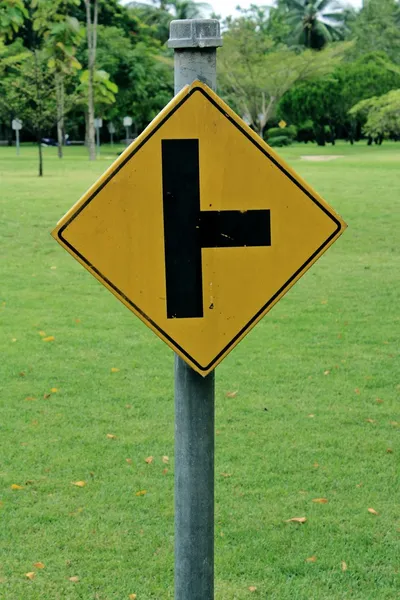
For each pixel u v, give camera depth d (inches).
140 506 197.6
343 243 585.9
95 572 169.3
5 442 235.6
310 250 92.5
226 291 92.0
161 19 3196.4
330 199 788.6
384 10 3476.9
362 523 189.6
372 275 483.5
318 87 2682.1
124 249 90.3
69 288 448.8
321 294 434.0
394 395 276.8
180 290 91.4
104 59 2417.6
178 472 93.0
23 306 405.4
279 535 183.9
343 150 2340.1
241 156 90.1
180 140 89.1
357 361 315.0
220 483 209.9
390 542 181.6
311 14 3378.4
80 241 89.7
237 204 90.9
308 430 245.6
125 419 254.8
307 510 195.9
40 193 858.8
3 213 698.8
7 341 340.5
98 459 224.5
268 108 2640.3
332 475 215.3
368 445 234.7
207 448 92.5
